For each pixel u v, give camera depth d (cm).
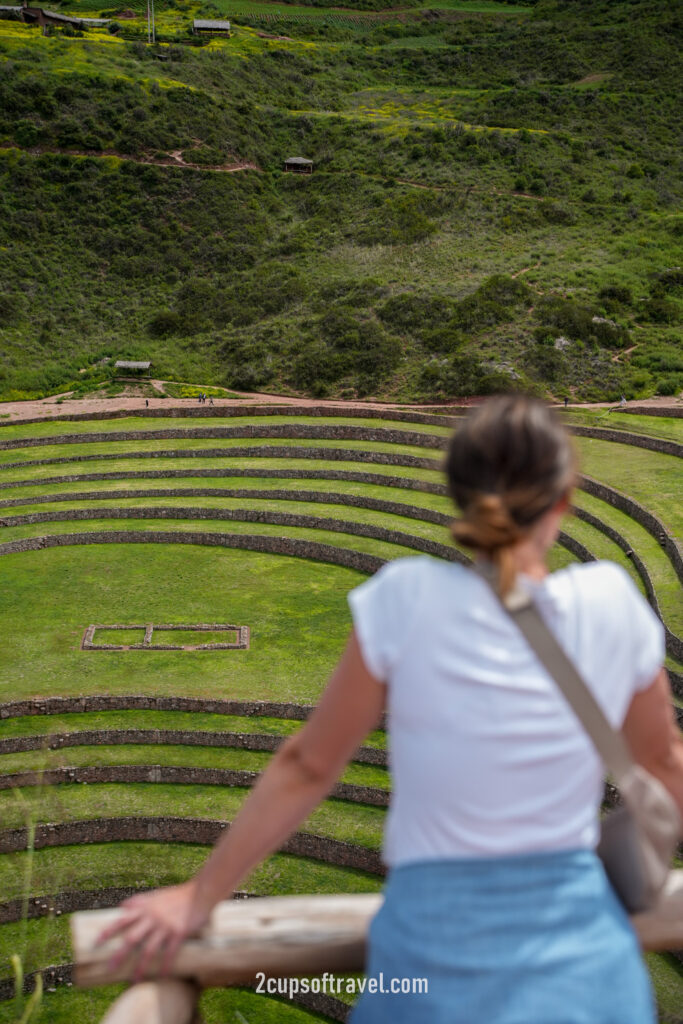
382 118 9406
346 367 5688
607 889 201
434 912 191
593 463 4241
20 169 7506
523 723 191
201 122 8338
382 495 4231
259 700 2700
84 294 6850
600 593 204
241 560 3847
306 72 10950
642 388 5188
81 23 11181
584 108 9281
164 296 6881
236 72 9944
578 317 5669
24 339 6306
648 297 6038
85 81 8388
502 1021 182
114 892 2145
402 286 6384
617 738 194
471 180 7825
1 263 6869
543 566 210
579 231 7106
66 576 3666
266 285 6800
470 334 5747
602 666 200
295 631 3200
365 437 4944
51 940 2025
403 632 199
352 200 7788
